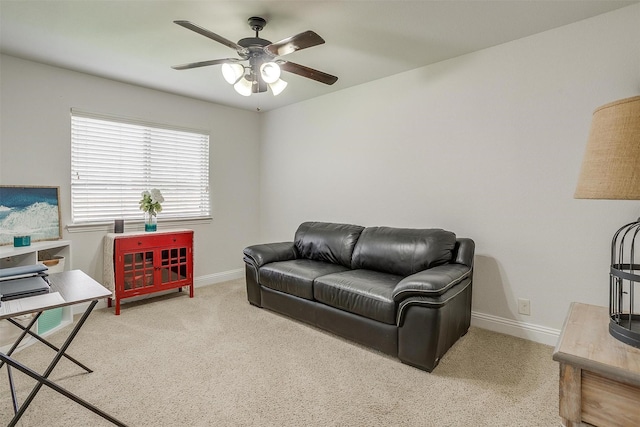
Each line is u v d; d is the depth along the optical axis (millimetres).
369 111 3514
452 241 2688
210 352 2369
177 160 3977
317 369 2143
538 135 2475
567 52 2336
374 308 2295
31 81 2936
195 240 4133
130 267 3250
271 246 3490
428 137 3070
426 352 2070
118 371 2102
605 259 2248
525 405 1761
